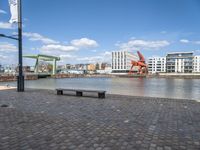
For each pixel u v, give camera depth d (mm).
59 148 4293
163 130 5543
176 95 19516
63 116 7203
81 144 4516
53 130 5535
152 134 5199
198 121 6523
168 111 8133
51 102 10453
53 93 14703
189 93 22625
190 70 126312
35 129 5621
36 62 102000
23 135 5117
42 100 11180
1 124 6117
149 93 21500
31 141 4703
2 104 9688
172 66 131625
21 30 15211
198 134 5211
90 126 5934
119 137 4973
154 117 7074
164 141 4707
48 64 132875
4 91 15906
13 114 7484
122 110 8336
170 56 132500
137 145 4465
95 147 4348
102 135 5117
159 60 137625
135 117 7074
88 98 12148
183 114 7566
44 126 5918
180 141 4711
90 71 172000
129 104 9898
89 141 4699
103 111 8117
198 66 124250
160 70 137375
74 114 7539
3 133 5273
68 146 4402
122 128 5730
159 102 10562
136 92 22516
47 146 4402
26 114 7500
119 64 150375
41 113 7688
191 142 4652
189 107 9062
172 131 5457
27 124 6129
